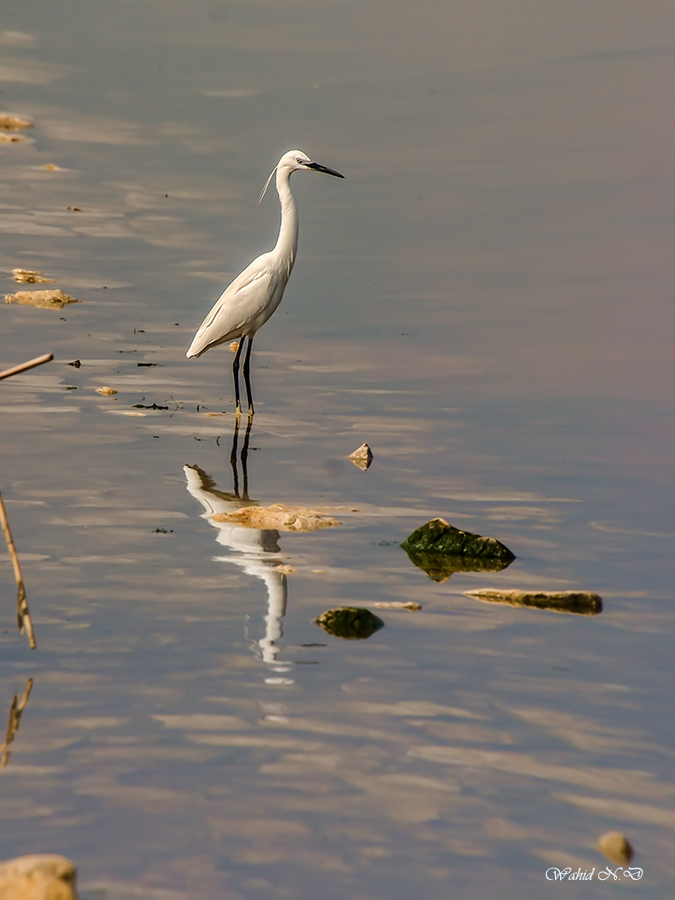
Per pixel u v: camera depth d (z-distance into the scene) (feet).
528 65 150.92
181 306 72.28
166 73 150.71
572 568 35.81
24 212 94.32
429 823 21.49
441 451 48.44
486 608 32.53
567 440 50.11
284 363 62.54
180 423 51.55
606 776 23.47
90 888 19.20
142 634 29.84
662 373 60.85
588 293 76.79
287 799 22.11
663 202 99.19
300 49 163.22
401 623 31.19
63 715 25.27
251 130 126.41
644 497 42.80
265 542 37.37
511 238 90.53
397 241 90.22
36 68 149.89
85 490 41.93
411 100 137.18
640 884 19.97
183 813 21.50
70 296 72.84
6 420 50.62
